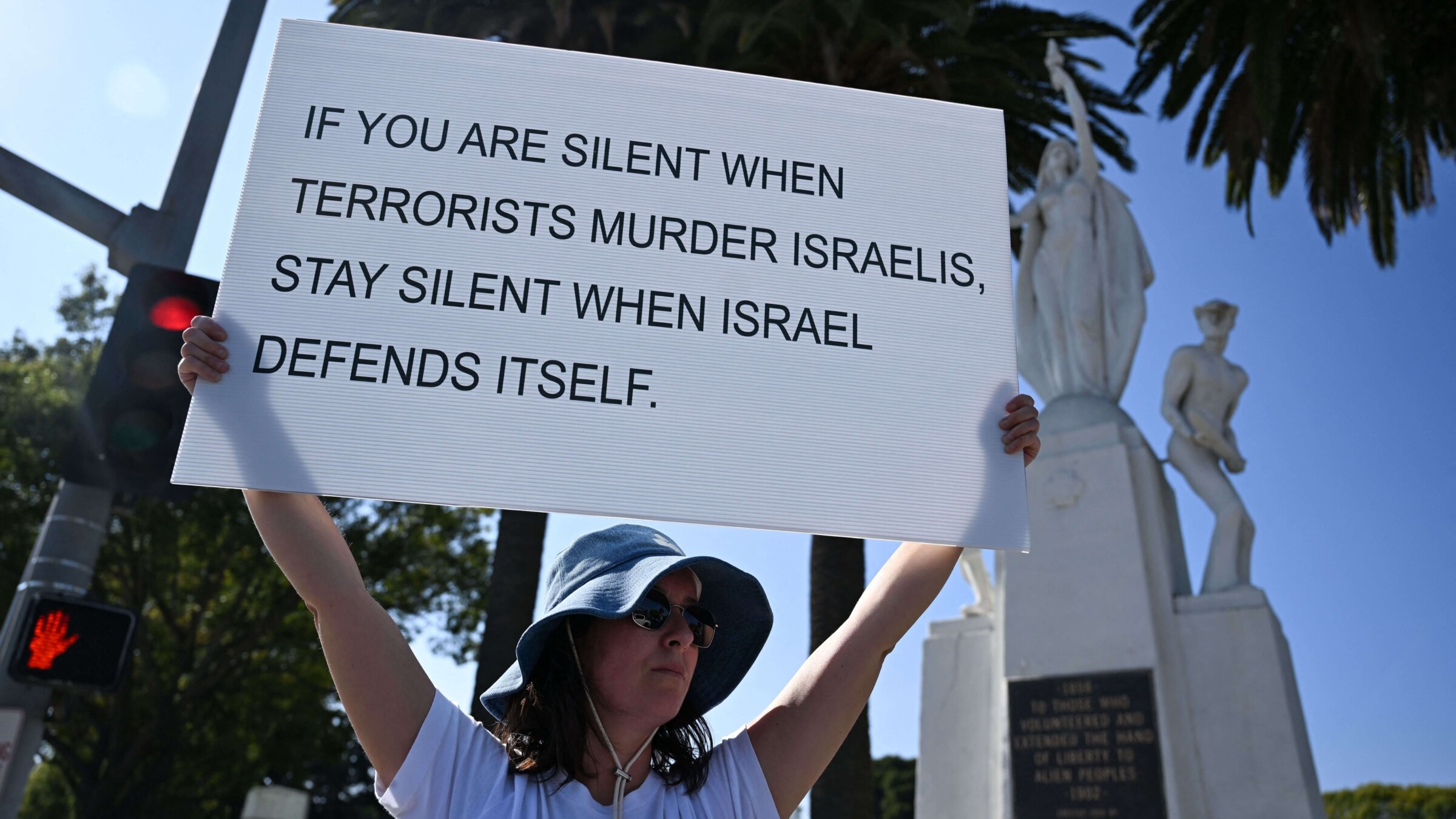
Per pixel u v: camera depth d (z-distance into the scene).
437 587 21.67
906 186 2.75
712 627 2.21
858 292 2.60
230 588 21.00
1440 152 17.08
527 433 2.31
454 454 2.27
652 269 2.53
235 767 22.06
